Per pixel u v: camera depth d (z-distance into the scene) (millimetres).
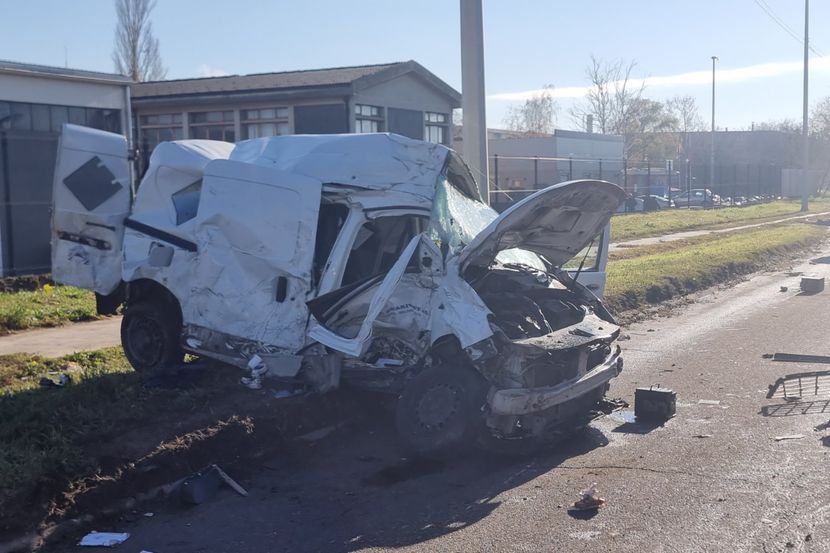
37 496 6051
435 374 7457
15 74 19047
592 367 8227
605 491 6637
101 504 6328
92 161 9555
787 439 7879
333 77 24344
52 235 9664
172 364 9336
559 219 8164
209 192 8852
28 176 18281
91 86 20828
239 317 8578
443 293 7594
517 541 5703
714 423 8539
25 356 10297
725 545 5504
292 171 8625
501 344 7344
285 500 6691
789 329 13977
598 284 10680
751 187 81000
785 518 5945
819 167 93062
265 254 8484
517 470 7281
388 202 8312
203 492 6660
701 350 12406
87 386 8383
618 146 54438
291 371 8258
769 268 24734
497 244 7711
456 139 37125
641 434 8234
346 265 8281
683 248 28094
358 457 7734
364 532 5996
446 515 6266
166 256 9016
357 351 7641
